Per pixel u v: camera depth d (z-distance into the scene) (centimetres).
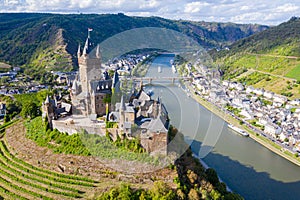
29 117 14038
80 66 10225
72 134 10194
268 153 14950
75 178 8544
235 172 12756
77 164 9056
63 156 9638
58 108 11344
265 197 11175
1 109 18588
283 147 15462
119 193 7288
